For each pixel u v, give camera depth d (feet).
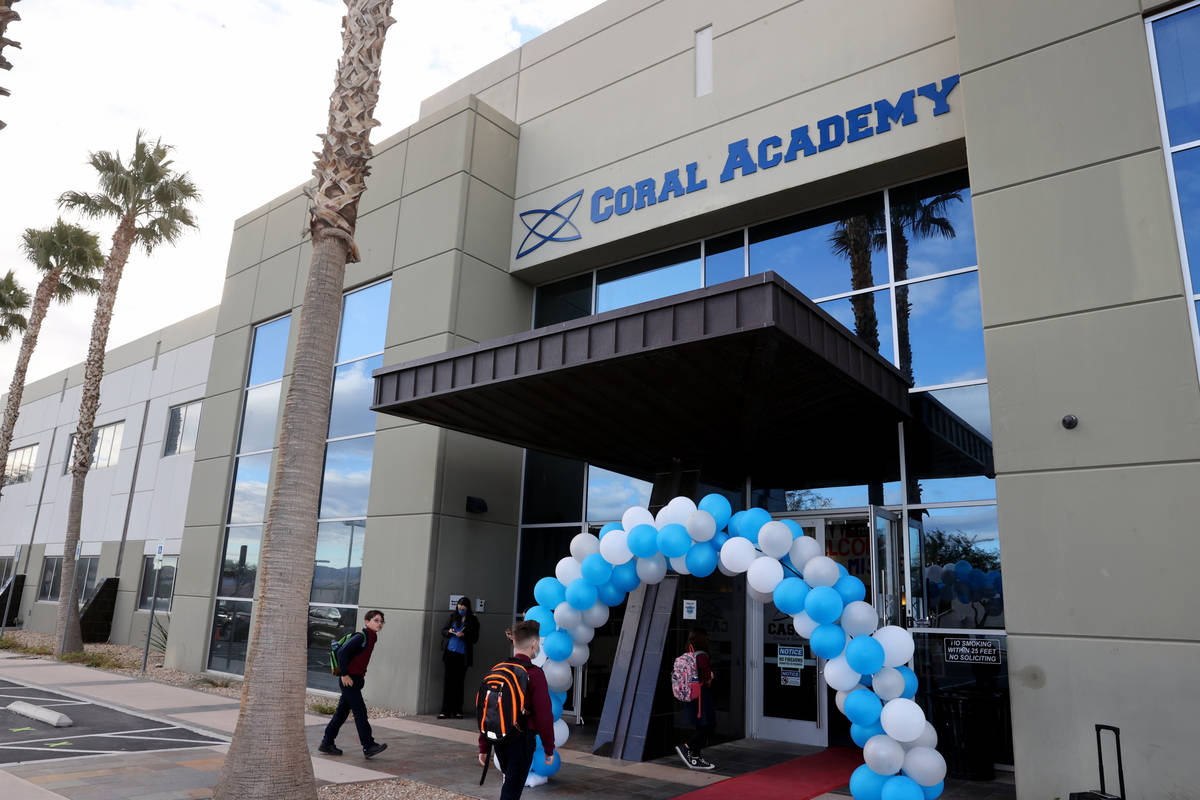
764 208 36.76
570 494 42.42
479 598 41.06
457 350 30.01
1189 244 22.82
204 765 24.81
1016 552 23.56
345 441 46.34
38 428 109.29
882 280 33.50
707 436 33.12
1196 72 23.65
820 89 35.29
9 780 21.54
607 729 29.63
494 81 50.55
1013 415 24.40
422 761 27.14
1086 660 21.90
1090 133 24.73
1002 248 25.57
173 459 78.07
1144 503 21.88
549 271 45.11
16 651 63.52
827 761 28.94
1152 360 22.53
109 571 82.28
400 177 47.39
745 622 34.78
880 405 28.68
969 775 26.25
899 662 21.80
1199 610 20.58
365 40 25.64
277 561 21.31
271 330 54.85
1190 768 19.98
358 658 27.66
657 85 41.55
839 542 33.14
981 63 27.14
